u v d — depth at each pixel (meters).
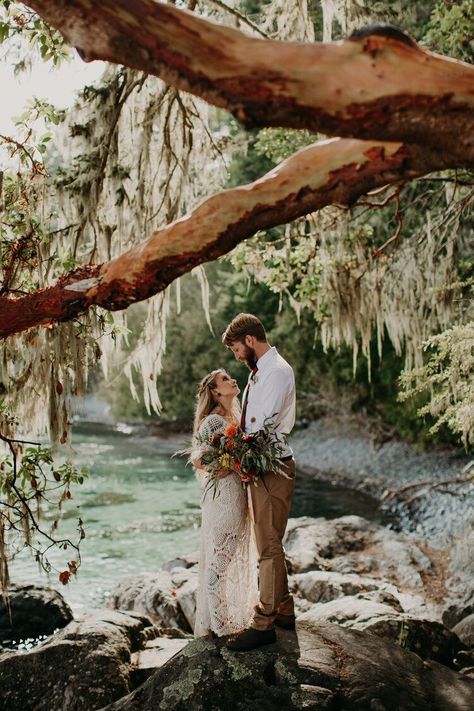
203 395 4.32
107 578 9.40
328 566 9.09
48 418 4.64
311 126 2.14
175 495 14.68
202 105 6.44
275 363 4.01
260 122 2.14
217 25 2.07
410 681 3.98
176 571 8.25
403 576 8.93
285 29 6.96
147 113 6.12
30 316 3.05
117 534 11.59
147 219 6.22
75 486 15.52
